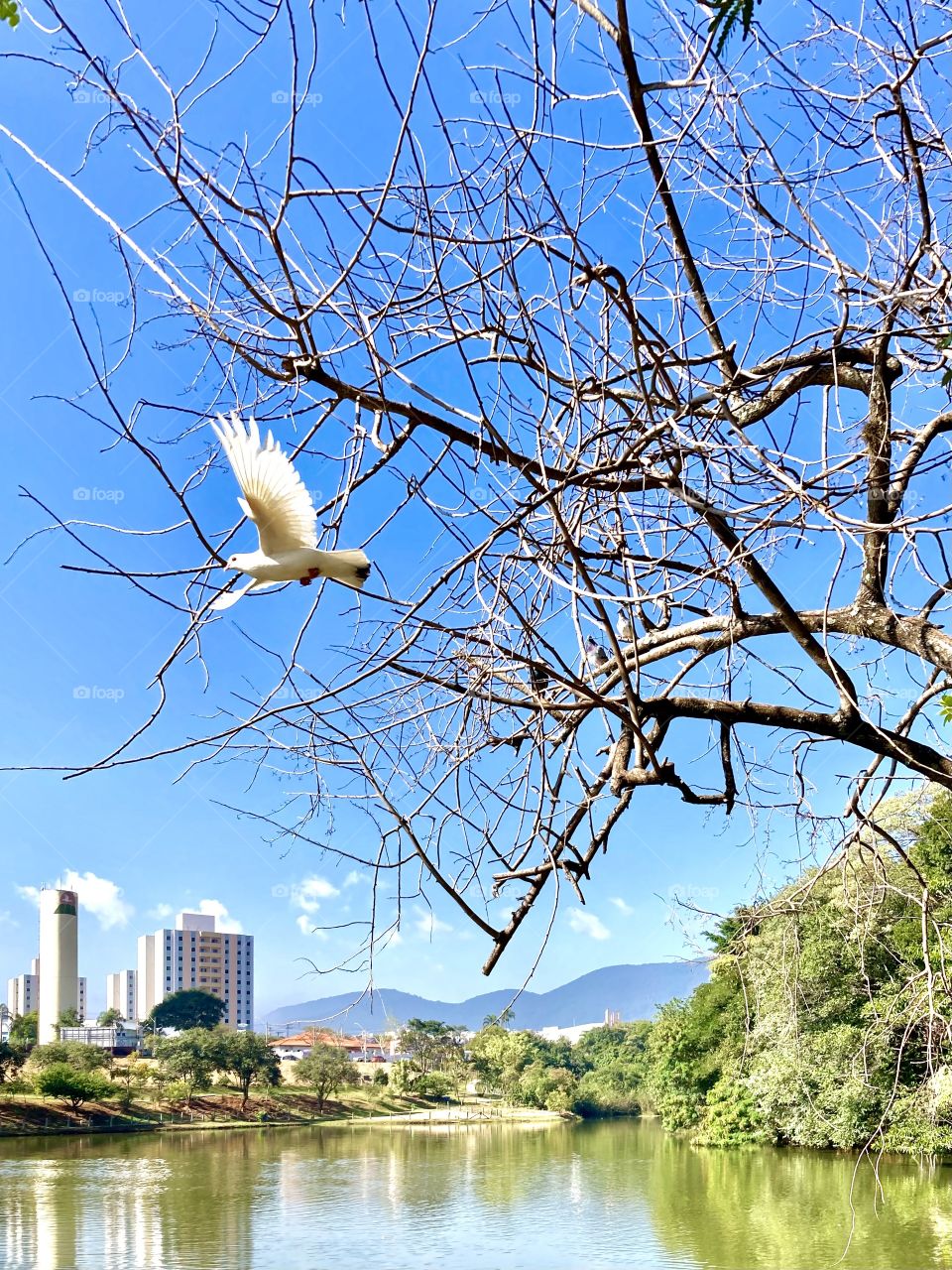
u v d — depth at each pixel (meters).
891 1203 28.02
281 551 3.43
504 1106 104.31
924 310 4.64
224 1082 99.50
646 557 4.95
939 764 4.82
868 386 5.00
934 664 4.67
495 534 4.33
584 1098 105.88
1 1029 154.75
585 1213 32.97
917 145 4.51
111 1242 30.81
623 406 4.45
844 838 5.27
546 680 5.09
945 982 5.06
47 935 129.88
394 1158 55.25
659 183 4.00
